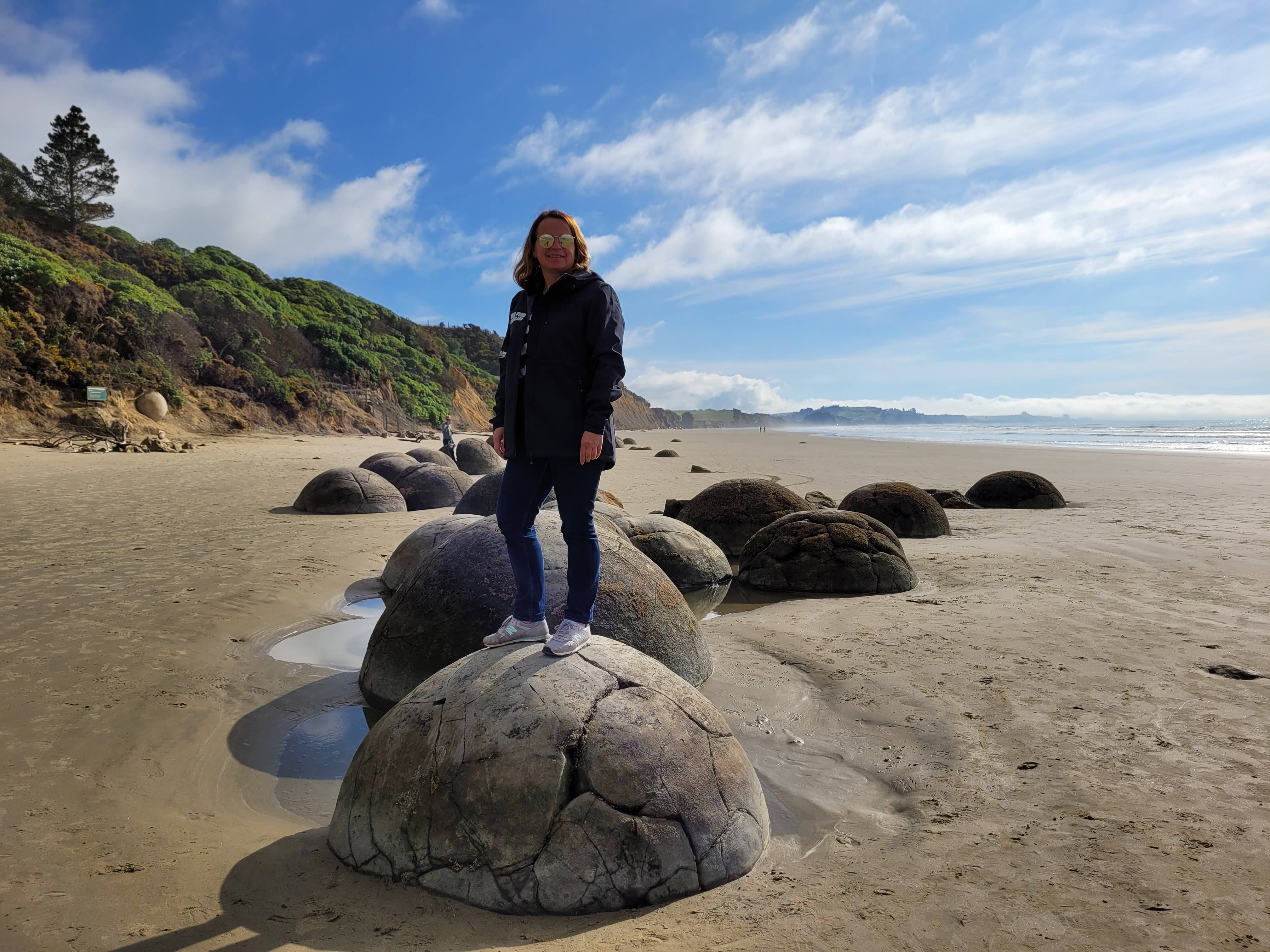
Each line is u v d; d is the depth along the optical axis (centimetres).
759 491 1042
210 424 3872
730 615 703
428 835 270
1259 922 240
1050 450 3938
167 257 5588
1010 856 286
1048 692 473
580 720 280
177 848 302
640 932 242
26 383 3002
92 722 436
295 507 1347
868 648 577
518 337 327
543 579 344
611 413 317
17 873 279
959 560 928
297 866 288
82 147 5194
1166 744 392
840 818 331
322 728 450
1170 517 1309
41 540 991
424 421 6662
